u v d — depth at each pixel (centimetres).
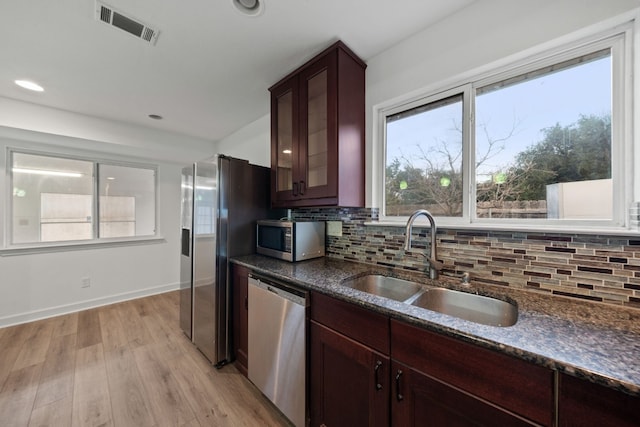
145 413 150
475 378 77
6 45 156
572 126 110
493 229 122
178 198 389
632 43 96
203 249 208
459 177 143
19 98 226
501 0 122
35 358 203
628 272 94
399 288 148
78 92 217
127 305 320
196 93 222
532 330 79
